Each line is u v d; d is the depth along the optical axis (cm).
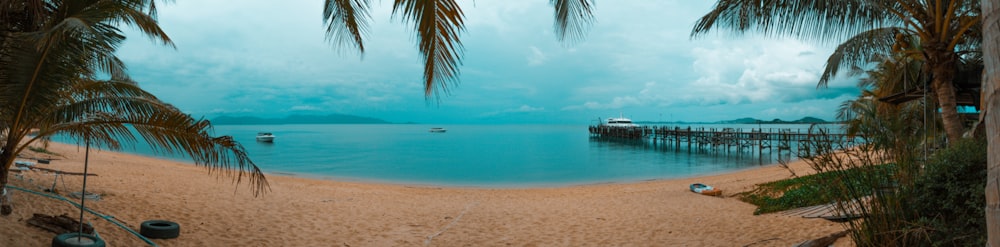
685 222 912
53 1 517
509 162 3522
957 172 418
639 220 959
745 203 1148
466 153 4412
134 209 854
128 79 768
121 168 1653
